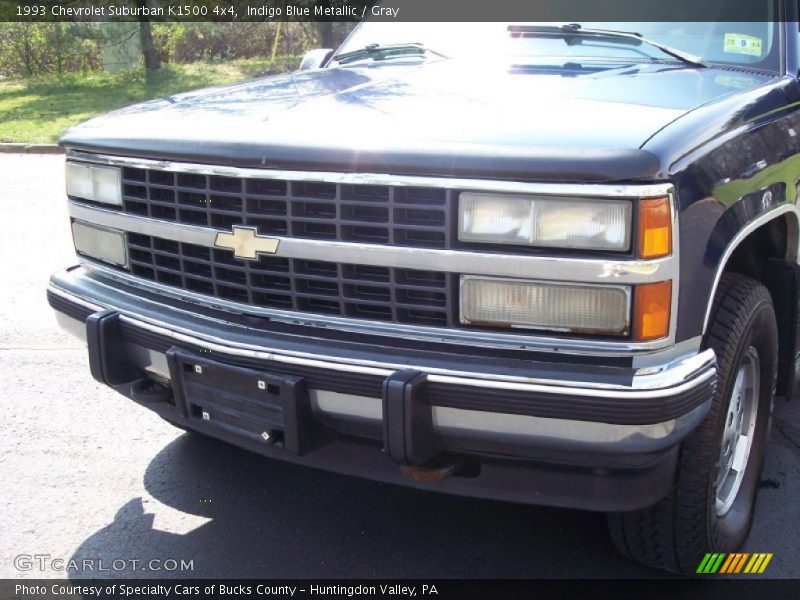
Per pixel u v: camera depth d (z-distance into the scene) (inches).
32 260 260.5
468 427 86.0
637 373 82.6
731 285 101.9
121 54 820.0
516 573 111.1
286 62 782.5
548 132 87.3
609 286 82.3
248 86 128.7
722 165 91.1
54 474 136.5
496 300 85.8
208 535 120.3
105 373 108.5
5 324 205.8
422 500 128.8
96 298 113.7
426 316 89.7
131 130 108.9
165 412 113.3
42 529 121.6
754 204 98.3
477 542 118.1
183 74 767.1
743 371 110.4
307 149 91.0
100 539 119.4
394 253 88.3
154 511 126.3
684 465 96.2
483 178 84.1
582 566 112.6
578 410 81.7
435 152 85.4
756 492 119.0
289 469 138.3
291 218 93.2
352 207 90.2
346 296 92.3
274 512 126.0
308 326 95.6
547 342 85.1
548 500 89.4
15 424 153.5
